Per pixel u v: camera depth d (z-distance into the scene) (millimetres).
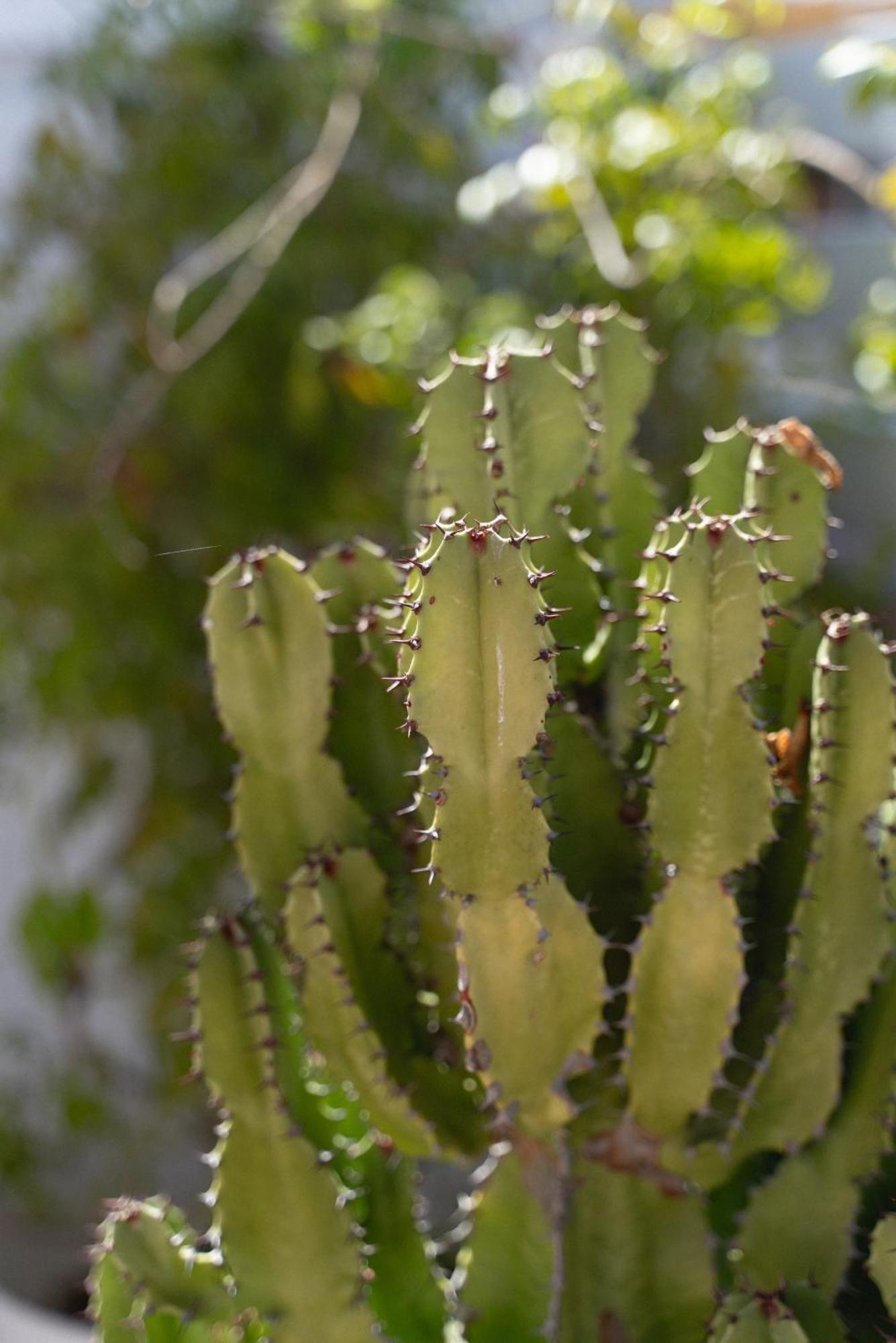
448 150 2533
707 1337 1005
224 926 1014
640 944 979
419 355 2166
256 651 1029
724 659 952
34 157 2607
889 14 1922
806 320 2590
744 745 957
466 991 965
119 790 2838
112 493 2547
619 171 2141
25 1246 2436
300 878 1010
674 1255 1028
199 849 2654
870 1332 1025
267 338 2496
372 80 2391
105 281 2682
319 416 2469
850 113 1853
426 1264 1080
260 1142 1005
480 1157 1062
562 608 1039
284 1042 1030
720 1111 1019
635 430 1093
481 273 2531
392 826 1066
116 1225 1037
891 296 2256
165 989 2551
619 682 1051
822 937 994
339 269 2520
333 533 2463
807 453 1062
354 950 1026
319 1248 1007
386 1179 1085
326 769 1047
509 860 940
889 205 2066
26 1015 2951
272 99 2568
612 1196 1030
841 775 983
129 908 2771
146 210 2635
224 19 2500
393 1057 1035
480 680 918
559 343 1097
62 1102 2617
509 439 1031
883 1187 1045
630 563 1081
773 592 1054
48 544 2586
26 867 2994
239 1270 1009
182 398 2479
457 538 911
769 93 2379
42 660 2662
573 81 2135
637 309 2170
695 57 2223
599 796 1024
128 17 2516
